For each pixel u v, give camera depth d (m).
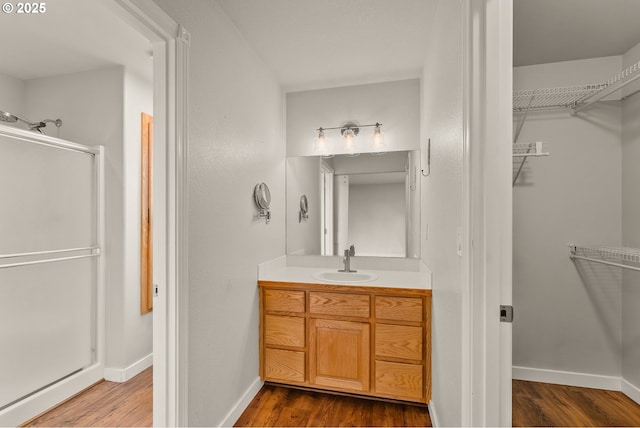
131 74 2.30
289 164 2.70
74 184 2.10
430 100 1.96
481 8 0.93
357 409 1.87
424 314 1.84
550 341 2.14
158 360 1.28
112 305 2.24
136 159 2.34
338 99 2.63
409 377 1.85
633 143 1.92
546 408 1.87
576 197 2.08
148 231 2.42
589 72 2.08
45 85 2.40
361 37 1.92
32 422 1.76
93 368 2.15
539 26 1.73
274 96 2.43
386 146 2.55
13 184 1.80
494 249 0.92
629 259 1.80
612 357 2.04
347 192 2.61
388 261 2.53
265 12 1.68
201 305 1.44
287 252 2.68
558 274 2.12
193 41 1.38
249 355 1.95
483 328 0.93
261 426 1.72
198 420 1.41
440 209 1.57
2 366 1.71
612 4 1.54
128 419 1.78
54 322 1.96
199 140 1.43
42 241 1.92
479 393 0.94
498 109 0.92
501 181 0.92
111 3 0.99
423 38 1.93
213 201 1.55
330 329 1.98
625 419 1.77
